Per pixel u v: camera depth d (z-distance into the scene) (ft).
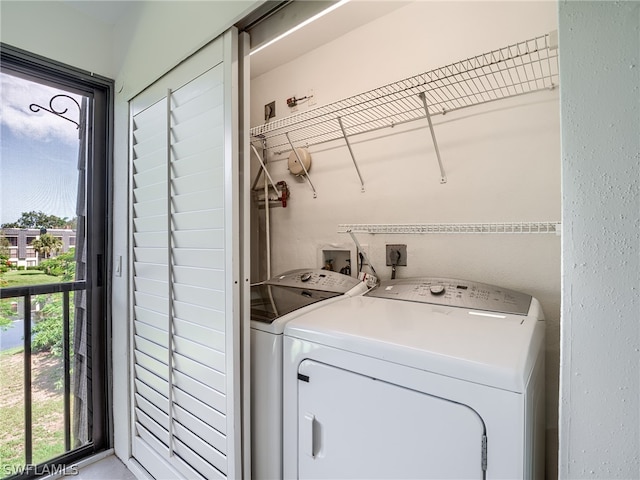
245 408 3.94
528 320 3.65
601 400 1.79
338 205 7.02
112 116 6.31
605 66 1.73
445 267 5.66
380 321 3.63
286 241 7.97
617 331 1.74
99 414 6.34
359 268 6.68
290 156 7.46
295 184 7.79
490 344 2.87
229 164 3.87
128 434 5.87
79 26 5.82
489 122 5.20
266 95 8.45
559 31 1.85
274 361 3.78
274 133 7.47
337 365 3.25
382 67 6.34
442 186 5.65
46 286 5.71
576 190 1.82
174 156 4.74
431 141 5.76
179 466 4.75
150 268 5.26
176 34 4.59
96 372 6.31
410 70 5.98
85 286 6.17
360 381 3.08
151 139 5.17
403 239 6.12
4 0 5.02
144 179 5.36
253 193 8.61
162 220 4.96
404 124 6.08
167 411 4.96
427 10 5.79
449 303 4.46
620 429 1.75
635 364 1.70
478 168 5.30
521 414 2.35
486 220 5.24
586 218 1.80
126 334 5.90
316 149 7.39
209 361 4.22
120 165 6.07
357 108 5.89
